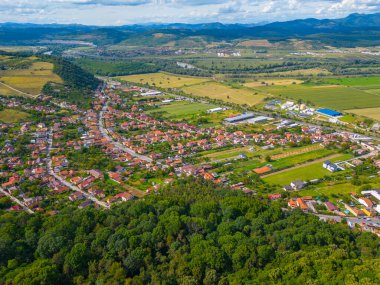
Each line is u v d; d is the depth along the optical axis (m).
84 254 153.88
